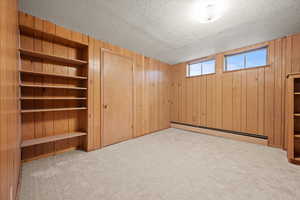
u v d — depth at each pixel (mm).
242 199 1354
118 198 1378
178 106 4789
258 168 1969
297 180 1664
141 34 2637
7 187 873
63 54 2539
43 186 1552
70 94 2639
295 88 2383
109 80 3027
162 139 3484
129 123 3484
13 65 1205
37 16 2027
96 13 1975
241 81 3328
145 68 3982
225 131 3596
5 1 853
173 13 1987
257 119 3070
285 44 2713
